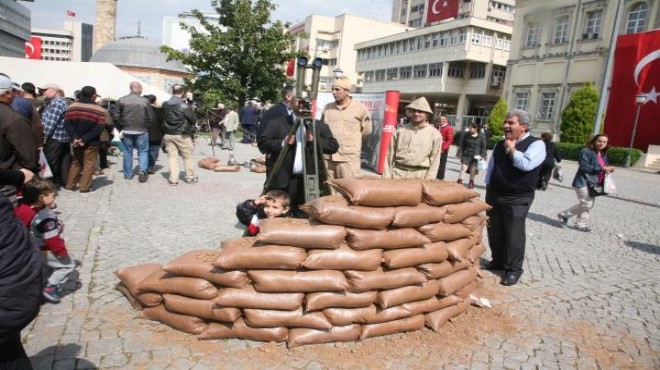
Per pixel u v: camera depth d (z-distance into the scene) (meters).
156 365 2.83
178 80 29.17
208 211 6.91
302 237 3.06
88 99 7.37
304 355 3.06
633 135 24.61
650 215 10.28
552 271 5.43
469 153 11.46
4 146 3.90
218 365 2.88
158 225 5.95
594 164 7.70
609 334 3.81
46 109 7.47
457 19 40.72
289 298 3.08
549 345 3.52
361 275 3.15
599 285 5.04
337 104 5.92
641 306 4.50
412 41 47.88
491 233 5.14
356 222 3.16
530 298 4.48
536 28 34.16
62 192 7.50
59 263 3.55
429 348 3.30
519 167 4.60
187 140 8.93
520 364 3.20
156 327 3.29
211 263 3.16
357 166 5.98
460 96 44.03
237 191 8.68
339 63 67.62
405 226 3.35
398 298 3.30
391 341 3.35
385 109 12.43
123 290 3.71
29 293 1.83
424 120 5.23
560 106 32.28
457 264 3.73
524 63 35.03
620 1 16.14
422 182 3.71
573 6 31.09
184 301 3.18
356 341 3.30
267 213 4.16
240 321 3.13
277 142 4.64
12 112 3.91
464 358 3.21
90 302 3.62
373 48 55.53
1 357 1.94
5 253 1.75
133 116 8.65
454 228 3.68
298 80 4.50
